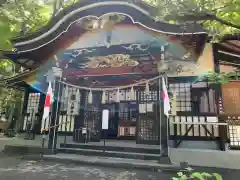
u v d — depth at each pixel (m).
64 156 6.63
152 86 8.91
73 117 9.80
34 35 6.89
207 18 3.47
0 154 7.31
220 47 7.75
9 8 4.74
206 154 6.82
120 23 6.78
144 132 8.58
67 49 7.38
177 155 6.69
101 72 7.61
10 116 13.59
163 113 6.20
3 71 9.65
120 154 6.70
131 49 6.84
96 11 6.21
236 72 4.00
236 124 7.79
